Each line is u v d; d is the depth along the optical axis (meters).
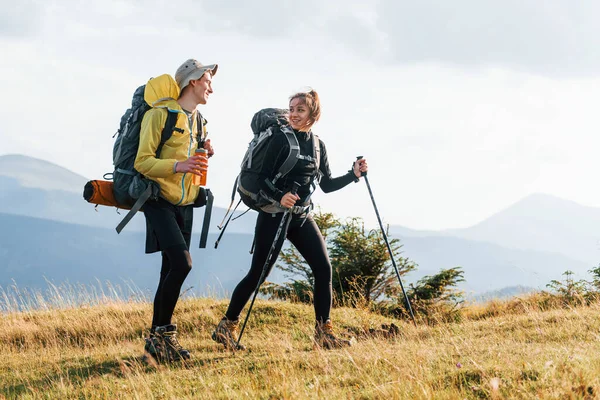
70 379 5.91
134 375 5.72
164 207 6.16
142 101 6.15
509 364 4.96
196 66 6.29
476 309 13.33
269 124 6.52
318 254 6.75
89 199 6.05
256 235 6.70
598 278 12.54
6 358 7.35
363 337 7.50
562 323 7.46
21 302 10.07
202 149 6.09
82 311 9.82
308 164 6.54
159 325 6.21
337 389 4.80
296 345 7.11
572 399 3.93
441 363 5.32
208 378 5.45
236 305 6.79
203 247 6.36
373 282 13.88
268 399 4.71
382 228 7.58
